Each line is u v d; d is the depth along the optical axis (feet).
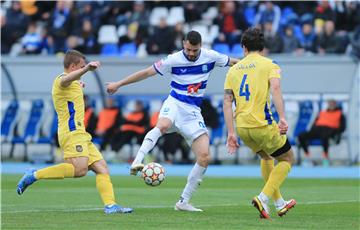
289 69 200.23
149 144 91.97
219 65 96.12
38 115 219.82
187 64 94.12
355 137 208.64
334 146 210.38
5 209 95.25
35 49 245.86
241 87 84.53
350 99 204.03
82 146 88.48
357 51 220.64
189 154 213.05
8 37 251.80
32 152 223.51
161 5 260.21
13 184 145.07
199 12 255.70
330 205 104.73
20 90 213.66
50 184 150.00
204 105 204.03
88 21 241.14
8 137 221.87
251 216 85.92
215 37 236.84
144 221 78.54
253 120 83.56
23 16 253.65
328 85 199.82
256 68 84.12
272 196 87.51
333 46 221.46
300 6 242.17
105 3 254.47
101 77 206.08
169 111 94.27
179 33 226.99
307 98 208.33
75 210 93.56
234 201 112.27
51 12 253.44
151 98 217.56
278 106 81.61
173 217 83.25
